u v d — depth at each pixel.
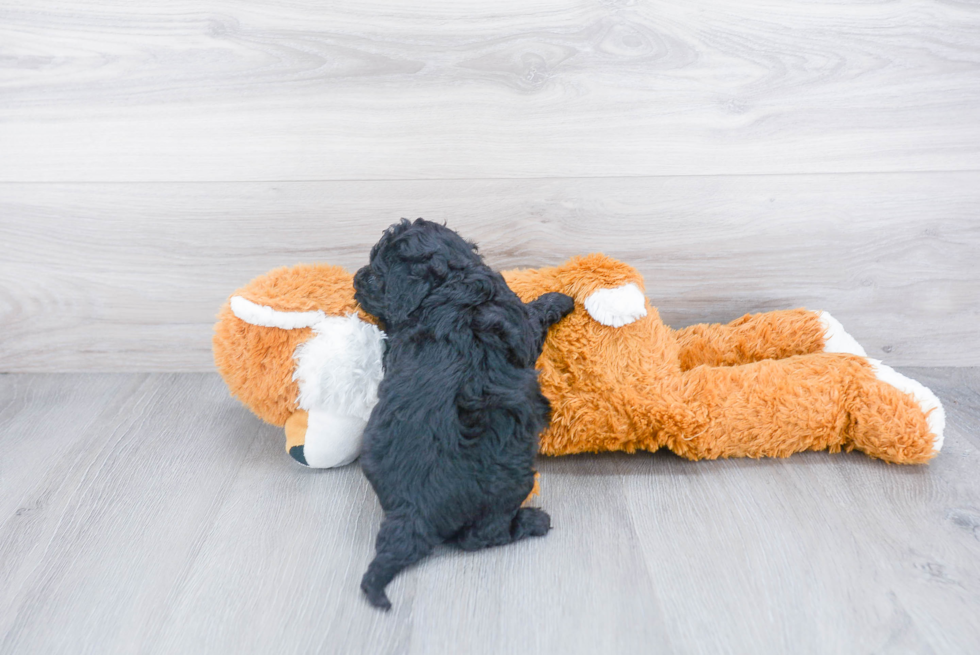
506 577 0.87
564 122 1.21
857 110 1.21
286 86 1.20
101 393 1.34
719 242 1.29
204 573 0.89
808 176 1.25
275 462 1.13
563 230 1.28
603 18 1.15
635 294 1.05
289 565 0.91
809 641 0.77
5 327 1.37
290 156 1.24
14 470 1.11
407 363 0.91
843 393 1.08
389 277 0.94
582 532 0.95
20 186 1.26
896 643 0.77
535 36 1.16
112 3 1.15
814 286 1.33
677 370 1.11
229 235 1.29
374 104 1.20
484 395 0.88
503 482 0.88
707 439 1.07
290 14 1.15
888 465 1.09
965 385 1.33
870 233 1.29
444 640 0.79
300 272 1.09
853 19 1.16
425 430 0.87
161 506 1.03
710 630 0.79
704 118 1.21
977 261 1.30
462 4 1.14
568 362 1.08
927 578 0.86
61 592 0.86
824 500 1.01
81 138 1.23
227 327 1.06
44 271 1.32
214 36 1.17
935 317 1.35
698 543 0.93
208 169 1.25
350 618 0.82
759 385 1.08
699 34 1.16
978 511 0.98
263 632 0.80
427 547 0.88
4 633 0.81
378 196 1.26
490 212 1.27
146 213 1.28
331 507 1.02
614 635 0.79
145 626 0.81
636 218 1.27
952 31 1.16
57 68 1.19
